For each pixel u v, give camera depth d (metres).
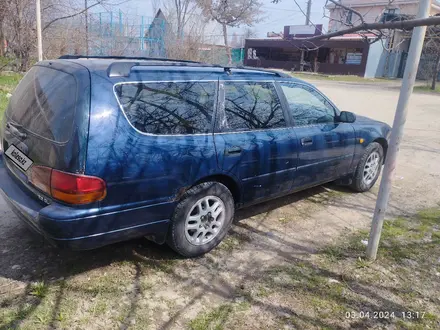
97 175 2.71
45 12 13.34
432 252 3.88
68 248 2.77
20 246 3.50
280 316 2.82
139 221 3.03
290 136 4.10
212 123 3.45
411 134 10.25
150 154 2.97
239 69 3.87
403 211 4.95
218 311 2.83
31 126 3.03
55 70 3.13
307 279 3.29
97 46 16.16
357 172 5.25
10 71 13.37
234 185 3.71
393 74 36.97
